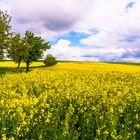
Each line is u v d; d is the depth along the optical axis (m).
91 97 19.64
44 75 37.47
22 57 58.44
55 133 12.51
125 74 41.84
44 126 12.91
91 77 35.78
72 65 79.81
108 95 21.62
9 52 56.09
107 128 13.30
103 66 75.62
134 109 17.27
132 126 14.84
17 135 11.70
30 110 14.07
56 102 17.80
